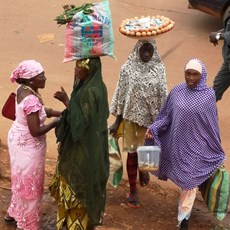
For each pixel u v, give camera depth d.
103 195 5.16
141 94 5.67
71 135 4.86
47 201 6.04
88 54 4.70
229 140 7.74
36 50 10.73
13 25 11.83
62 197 5.06
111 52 4.78
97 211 5.12
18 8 12.70
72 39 4.70
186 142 5.40
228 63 7.52
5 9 12.62
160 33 5.50
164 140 5.63
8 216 5.58
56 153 7.18
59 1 13.16
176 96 5.39
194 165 5.41
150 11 12.74
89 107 4.72
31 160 5.08
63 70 9.91
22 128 5.02
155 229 5.77
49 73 9.73
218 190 5.48
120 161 5.96
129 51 10.78
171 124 5.53
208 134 5.40
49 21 12.08
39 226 5.49
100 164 4.97
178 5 13.12
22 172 5.11
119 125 5.95
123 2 13.12
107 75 9.72
